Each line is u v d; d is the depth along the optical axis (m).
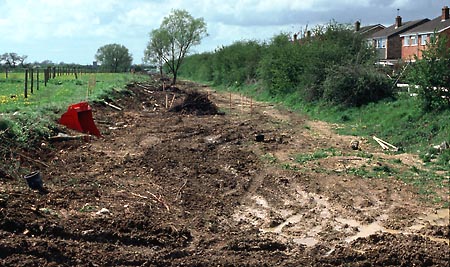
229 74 54.72
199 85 59.91
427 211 11.49
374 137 20.11
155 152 16.50
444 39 20.91
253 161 15.88
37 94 30.17
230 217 11.02
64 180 12.27
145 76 66.56
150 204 11.05
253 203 12.05
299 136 20.94
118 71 96.00
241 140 19.61
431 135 18.38
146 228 9.29
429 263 8.55
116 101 29.41
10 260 7.38
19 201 9.50
